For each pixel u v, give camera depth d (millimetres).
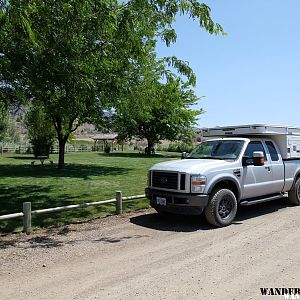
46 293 4621
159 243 6863
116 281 4980
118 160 33250
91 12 7074
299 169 10547
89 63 7801
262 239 7004
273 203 11133
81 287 4797
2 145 49750
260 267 5438
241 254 6086
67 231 7812
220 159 8977
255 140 9500
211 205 8016
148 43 10672
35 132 34312
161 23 8875
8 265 5684
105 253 6273
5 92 10148
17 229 7797
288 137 10062
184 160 9133
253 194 9102
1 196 12141
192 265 5578
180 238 7211
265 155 9562
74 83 7664
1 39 7250
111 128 25297
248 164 8938
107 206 10344
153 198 8594
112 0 7727
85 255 6172
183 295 4488
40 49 6965
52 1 6613
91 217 9070
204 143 10070
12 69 7750
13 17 5547
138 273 5273
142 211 9930
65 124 23328
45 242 6980
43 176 18672
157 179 8578
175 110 38500
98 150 62531
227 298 4387
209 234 7500
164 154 48375
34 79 7801
